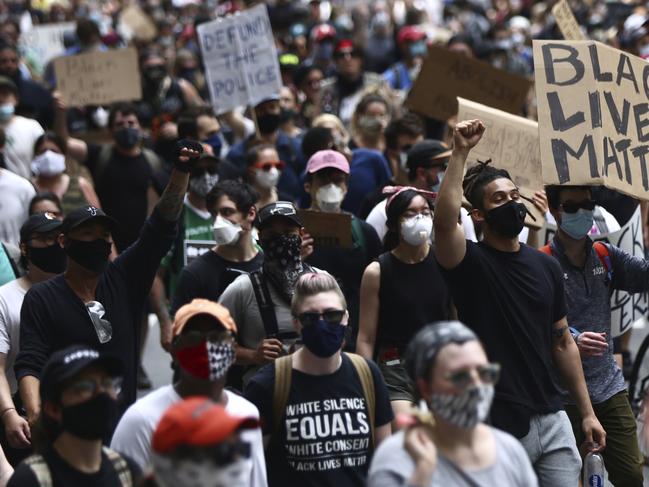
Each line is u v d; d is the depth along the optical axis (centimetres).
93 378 655
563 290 920
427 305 997
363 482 791
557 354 931
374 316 1002
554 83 956
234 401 746
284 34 3334
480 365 607
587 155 946
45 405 658
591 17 3397
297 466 787
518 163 1170
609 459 1005
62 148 1549
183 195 930
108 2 4391
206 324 729
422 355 613
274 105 1692
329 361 798
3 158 1533
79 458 660
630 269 1015
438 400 609
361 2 4275
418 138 1478
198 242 1339
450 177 860
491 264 893
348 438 791
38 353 890
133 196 1653
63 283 910
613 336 1161
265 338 980
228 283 1095
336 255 1159
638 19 2811
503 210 888
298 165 1684
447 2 4394
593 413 933
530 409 884
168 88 2212
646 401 695
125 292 926
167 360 1695
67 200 1516
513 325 890
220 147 1694
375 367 812
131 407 743
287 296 983
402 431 626
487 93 1617
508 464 625
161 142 1814
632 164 959
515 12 3956
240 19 1705
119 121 1647
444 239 875
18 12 4309
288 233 984
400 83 2281
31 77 2683
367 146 1681
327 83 2200
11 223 1398
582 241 1009
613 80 963
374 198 1387
